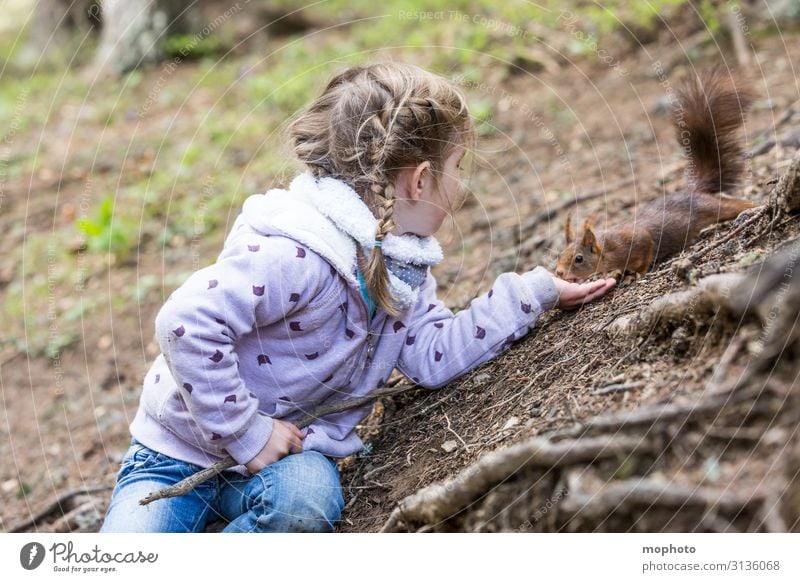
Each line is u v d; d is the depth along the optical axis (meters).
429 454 1.98
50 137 6.51
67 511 2.87
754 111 3.76
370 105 1.95
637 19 5.45
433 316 2.21
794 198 1.89
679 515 1.47
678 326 1.72
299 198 1.95
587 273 2.40
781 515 1.40
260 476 1.91
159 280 4.33
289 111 5.80
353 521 1.92
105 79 7.44
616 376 1.75
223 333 1.82
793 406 1.46
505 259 3.18
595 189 3.54
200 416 1.84
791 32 4.85
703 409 1.52
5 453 3.36
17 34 9.52
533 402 1.88
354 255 1.92
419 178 1.96
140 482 1.97
